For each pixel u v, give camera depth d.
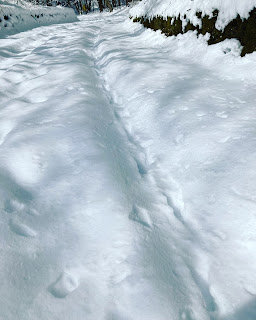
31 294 0.92
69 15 16.89
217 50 3.32
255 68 2.70
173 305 0.92
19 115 2.49
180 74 3.21
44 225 1.24
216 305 0.97
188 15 4.12
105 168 1.64
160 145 2.00
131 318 0.86
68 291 0.95
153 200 1.48
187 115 2.18
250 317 0.90
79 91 3.11
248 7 2.76
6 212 1.29
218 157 1.62
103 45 5.92
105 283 0.97
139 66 3.74
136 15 8.02
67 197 1.42
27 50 6.48
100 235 1.18
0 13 8.20
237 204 1.29
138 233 1.20
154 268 1.04
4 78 3.88
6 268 1.00
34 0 18.52
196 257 1.15
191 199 1.43
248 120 1.91
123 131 2.33
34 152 1.82
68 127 2.16
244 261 1.07
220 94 2.47
